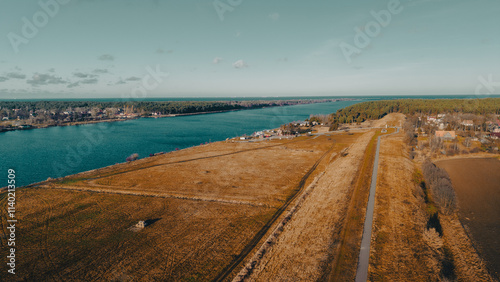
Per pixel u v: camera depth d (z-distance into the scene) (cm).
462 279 3300
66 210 5503
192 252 4034
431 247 3862
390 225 4341
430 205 5366
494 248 4016
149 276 3522
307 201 5725
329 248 3788
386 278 3158
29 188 6831
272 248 4016
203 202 5884
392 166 7581
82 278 3494
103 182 7275
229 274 3534
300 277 3281
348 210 4903
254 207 5606
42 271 3634
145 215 5266
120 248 4153
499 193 6119
